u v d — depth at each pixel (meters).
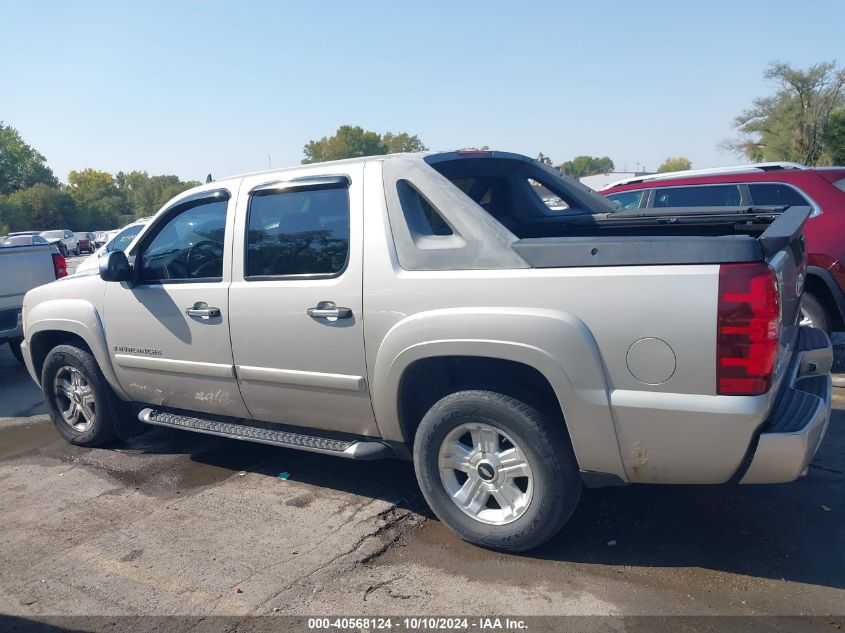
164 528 4.14
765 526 3.81
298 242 4.13
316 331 3.99
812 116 50.34
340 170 4.05
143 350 4.90
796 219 3.51
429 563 3.62
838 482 4.29
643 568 3.47
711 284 2.98
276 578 3.54
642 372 3.12
